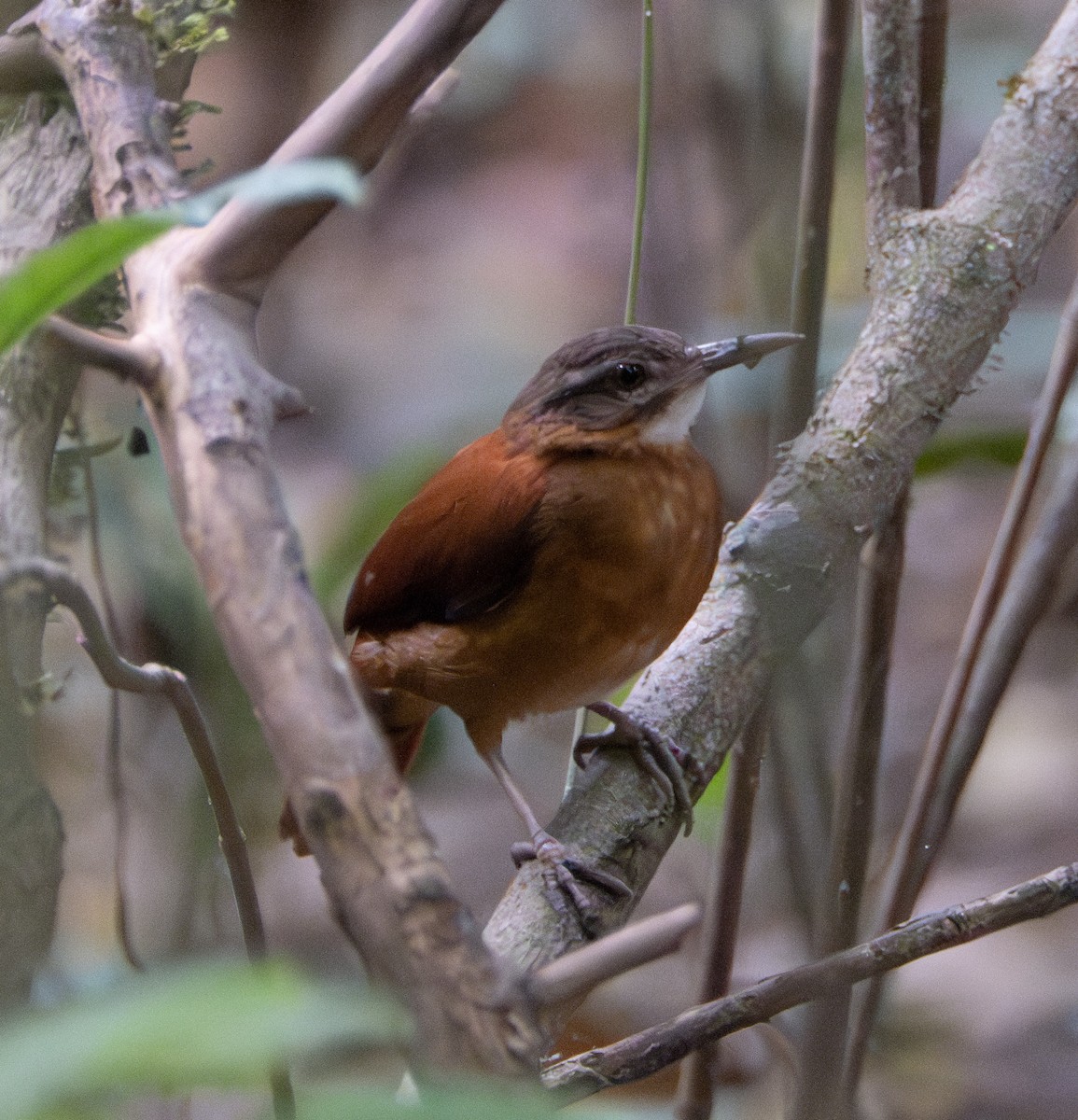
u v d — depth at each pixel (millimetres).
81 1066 1887
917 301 4309
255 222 4152
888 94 4309
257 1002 1937
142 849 4438
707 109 4344
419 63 4207
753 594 4312
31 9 4281
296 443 5332
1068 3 4328
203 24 4273
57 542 4312
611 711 4316
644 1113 4203
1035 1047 4418
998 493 5188
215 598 3566
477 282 6074
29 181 4277
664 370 4332
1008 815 4520
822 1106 4289
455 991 3178
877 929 4309
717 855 4305
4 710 4215
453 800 4543
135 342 3988
